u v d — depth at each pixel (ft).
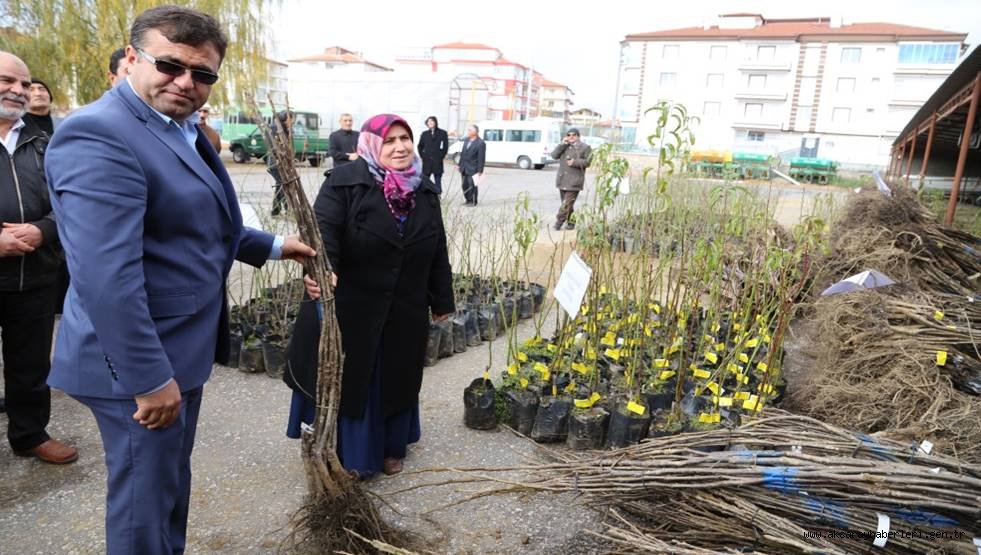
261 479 9.09
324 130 68.03
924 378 10.19
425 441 10.39
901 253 15.97
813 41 151.33
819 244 13.07
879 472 6.31
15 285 8.48
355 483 7.49
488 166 93.81
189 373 5.75
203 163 5.74
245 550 7.54
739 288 15.11
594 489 7.33
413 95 78.07
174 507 6.49
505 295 16.98
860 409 10.28
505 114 221.25
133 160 5.05
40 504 8.32
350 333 8.44
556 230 30.04
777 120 157.99
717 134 163.32
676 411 9.95
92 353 5.36
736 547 6.79
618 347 12.73
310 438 7.16
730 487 6.74
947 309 12.75
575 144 28.89
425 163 37.76
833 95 153.17
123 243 4.90
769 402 11.12
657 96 166.40
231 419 10.91
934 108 38.88
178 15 5.16
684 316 12.32
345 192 8.29
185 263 5.57
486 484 9.14
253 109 6.79
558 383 11.02
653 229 14.29
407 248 8.54
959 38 140.56
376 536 7.25
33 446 9.20
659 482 7.00
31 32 37.40
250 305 14.99
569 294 9.96
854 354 11.76
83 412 10.92
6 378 8.93
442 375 13.34
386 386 8.79
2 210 8.39
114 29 36.17
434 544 7.75
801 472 6.46
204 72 5.34
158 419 5.31
